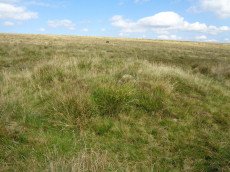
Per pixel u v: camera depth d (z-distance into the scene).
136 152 4.61
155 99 6.49
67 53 20.22
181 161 4.45
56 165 3.53
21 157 4.09
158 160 4.40
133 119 5.78
